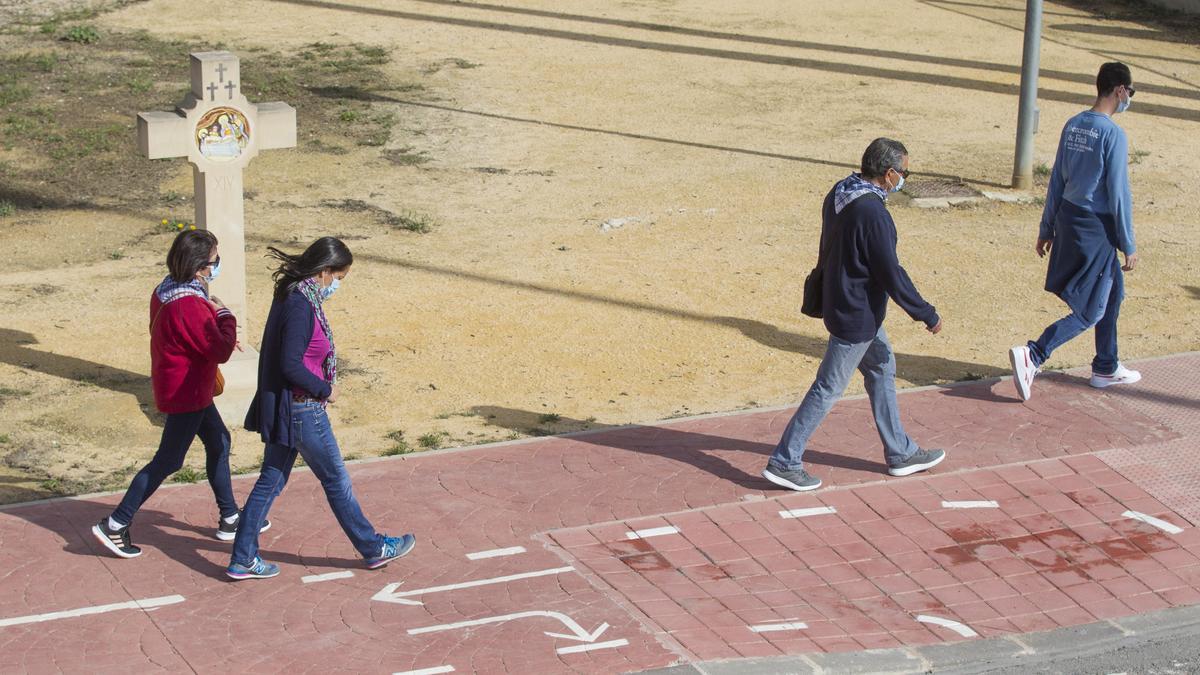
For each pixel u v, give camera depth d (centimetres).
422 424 1772
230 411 1773
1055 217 1816
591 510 1517
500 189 2820
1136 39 4319
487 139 3166
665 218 2655
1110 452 1680
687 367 1978
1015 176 2852
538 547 1434
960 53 4088
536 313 2166
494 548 1430
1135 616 1341
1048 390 1880
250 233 2502
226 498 1419
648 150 3111
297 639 1248
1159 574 1416
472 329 2097
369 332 2069
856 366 1554
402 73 3712
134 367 1927
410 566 1391
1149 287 2331
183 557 1400
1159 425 1764
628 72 3794
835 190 1490
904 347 2059
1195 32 4425
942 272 2386
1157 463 1655
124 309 2144
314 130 3189
